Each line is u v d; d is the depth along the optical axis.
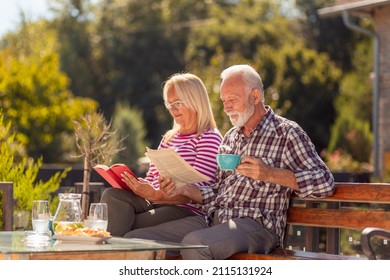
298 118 37.03
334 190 6.18
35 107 21.64
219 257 6.04
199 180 6.51
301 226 6.95
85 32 46.97
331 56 41.19
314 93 37.31
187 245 5.54
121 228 6.81
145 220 6.91
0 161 9.53
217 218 6.54
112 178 6.80
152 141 43.81
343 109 31.23
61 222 5.75
